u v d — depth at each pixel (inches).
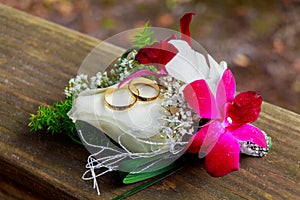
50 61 22.5
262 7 46.1
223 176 18.5
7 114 20.6
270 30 43.9
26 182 19.6
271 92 38.6
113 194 18.3
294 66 40.8
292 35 43.5
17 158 19.3
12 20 24.3
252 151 18.9
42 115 19.4
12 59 22.6
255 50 42.1
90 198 18.3
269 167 18.8
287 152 19.2
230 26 44.1
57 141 19.6
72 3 48.1
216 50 41.6
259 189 18.3
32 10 47.3
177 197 18.2
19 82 21.6
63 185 18.6
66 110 19.3
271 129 19.9
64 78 21.8
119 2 48.0
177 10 46.4
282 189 18.3
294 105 37.7
